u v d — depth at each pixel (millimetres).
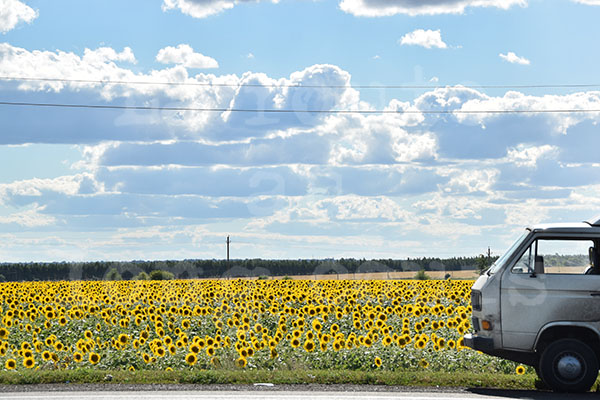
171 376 15047
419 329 22188
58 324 27000
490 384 14555
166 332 25094
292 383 14438
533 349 13953
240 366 17938
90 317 28953
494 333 14164
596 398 12930
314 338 22219
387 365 18125
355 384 14414
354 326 22969
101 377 14945
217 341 19750
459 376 15023
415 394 12977
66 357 19156
